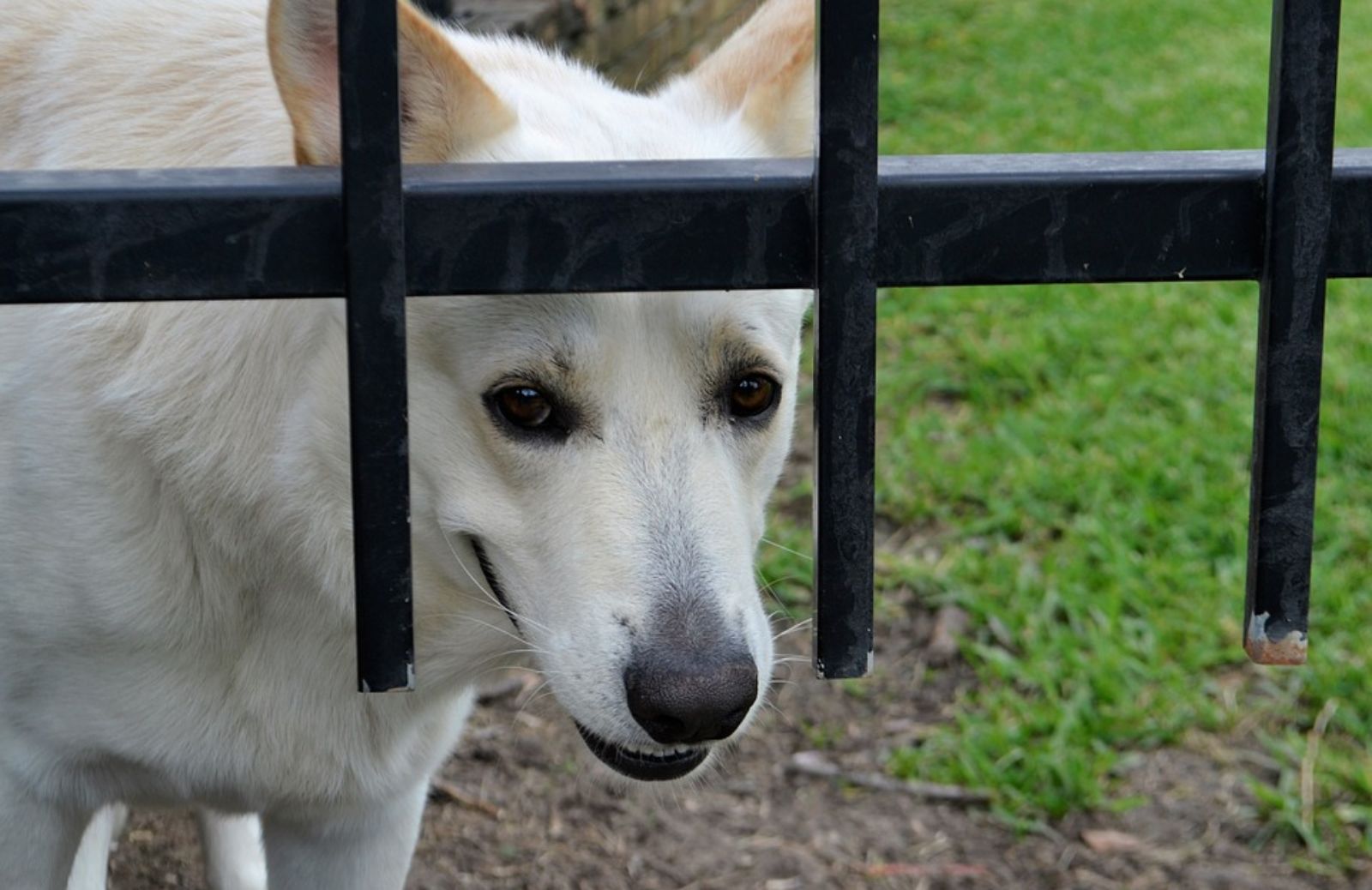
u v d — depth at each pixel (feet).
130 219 2.74
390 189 2.75
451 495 3.36
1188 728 4.87
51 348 3.41
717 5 9.10
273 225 2.76
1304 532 2.94
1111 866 4.40
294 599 3.48
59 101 3.58
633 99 3.59
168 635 3.43
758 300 3.37
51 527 3.40
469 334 3.30
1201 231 2.87
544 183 2.79
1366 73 10.57
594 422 3.30
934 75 10.86
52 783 3.52
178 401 3.37
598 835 4.54
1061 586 5.38
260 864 4.35
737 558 3.31
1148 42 11.71
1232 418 6.42
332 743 3.59
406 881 4.33
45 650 3.44
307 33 3.06
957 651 5.19
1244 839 4.48
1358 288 7.77
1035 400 6.64
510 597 3.37
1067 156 2.88
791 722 4.94
